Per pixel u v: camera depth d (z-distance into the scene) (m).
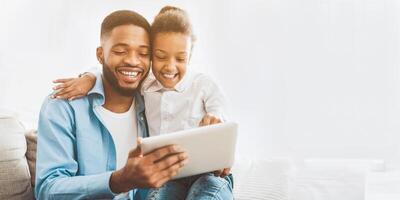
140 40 1.51
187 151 1.14
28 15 2.02
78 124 1.44
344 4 1.79
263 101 1.87
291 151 1.86
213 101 1.52
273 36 1.85
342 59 1.81
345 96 1.82
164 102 1.53
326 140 1.84
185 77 1.54
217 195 1.22
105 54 1.51
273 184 1.54
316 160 1.82
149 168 1.13
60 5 1.99
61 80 1.49
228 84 1.89
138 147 1.13
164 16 1.53
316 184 1.62
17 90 2.04
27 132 1.59
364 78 1.80
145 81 1.55
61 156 1.38
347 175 1.63
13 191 1.46
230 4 1.88
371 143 1.81
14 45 2.03
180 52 1.53
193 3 1.91
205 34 1.90
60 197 1.27
